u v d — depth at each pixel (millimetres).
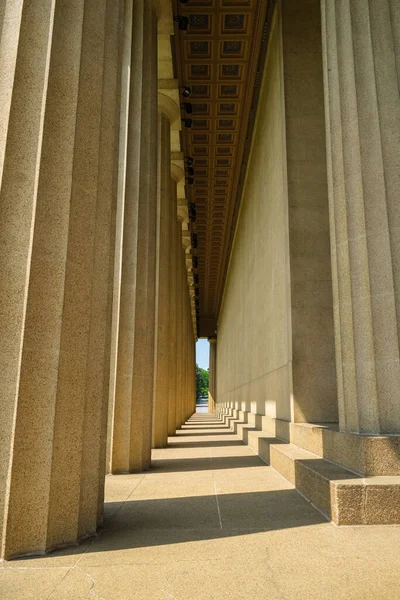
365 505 5695
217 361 59781
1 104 5203
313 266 12352
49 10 5633
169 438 20016
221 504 6938
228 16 16156
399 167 7355
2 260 5004
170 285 21609
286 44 13867
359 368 7062
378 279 7082
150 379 11516
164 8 13852
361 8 7930
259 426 17641
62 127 5598
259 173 19922
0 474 4711
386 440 6371
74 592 3717
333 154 7996
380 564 4258
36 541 4762
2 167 5074
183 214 27219
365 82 7695
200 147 24141
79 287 5590
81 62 5926
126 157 11539
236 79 19250
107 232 6441
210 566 4293
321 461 7902
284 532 5398
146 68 12383
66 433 5188
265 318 17500
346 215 7520
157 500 7289
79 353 5484
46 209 5324
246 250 25562
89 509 5480
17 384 4859
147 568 4270
